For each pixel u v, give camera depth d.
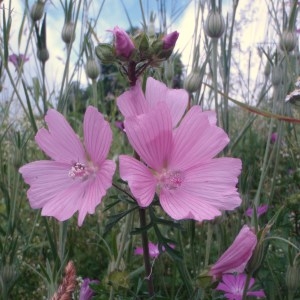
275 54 0.31
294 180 0.31
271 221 0.20
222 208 0.16
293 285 0.22
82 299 0.22
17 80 0.32
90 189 0.17
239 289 0.24
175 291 0.30
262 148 0.44
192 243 0.25
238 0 0.31
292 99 0.27
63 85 0.29
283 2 0.31
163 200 0.16
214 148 0.17
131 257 0.28
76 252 0.34
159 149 0.16
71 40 0.30
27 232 0.37
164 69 0.30
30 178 0.18
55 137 0.18
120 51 0.16
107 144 0.16
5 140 0.50
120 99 0.17
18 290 0.32
